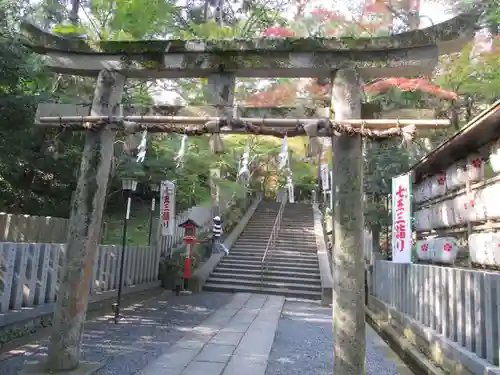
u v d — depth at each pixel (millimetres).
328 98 5188
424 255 8453
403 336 7371
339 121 4469
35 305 6738
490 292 4301
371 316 10234
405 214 7328
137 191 16453
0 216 7801
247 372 5445
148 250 12492
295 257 16359
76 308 4816
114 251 9891
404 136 4367
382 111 4719
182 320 8820
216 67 4918
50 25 10555
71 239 4895
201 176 19922
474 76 10820
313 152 4602
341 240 4516
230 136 18531
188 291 13086
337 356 4391
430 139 10688
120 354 5973
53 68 5293
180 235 16609
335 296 4504
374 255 11320
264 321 9047
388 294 9398
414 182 9688
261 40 4820
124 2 11711
